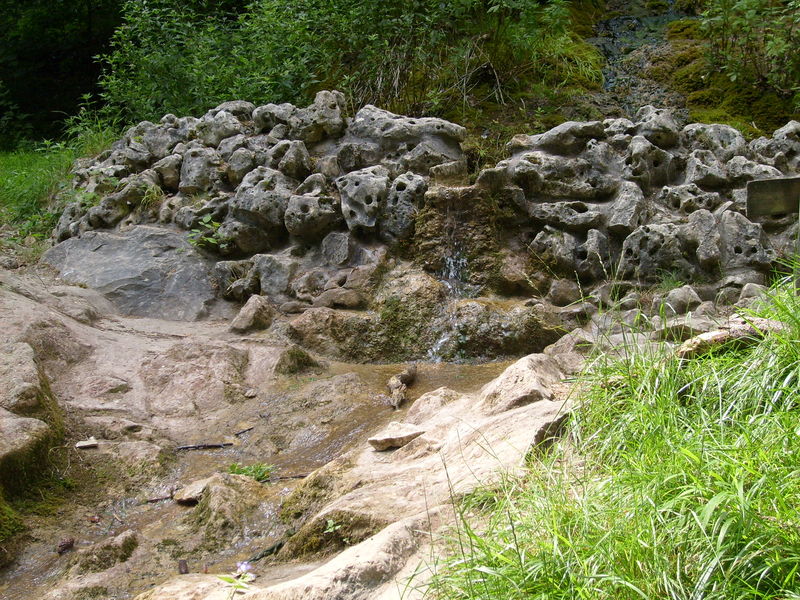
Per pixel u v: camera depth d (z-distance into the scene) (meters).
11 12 15.91
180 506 5.09
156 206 8.74
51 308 7.13
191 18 12.59
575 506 3.25
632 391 3.98
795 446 3.14
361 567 3.41
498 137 9.30
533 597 2.80
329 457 5.50
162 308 7.86
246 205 8.13
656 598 2.71
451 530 3.49
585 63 10.83
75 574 4.28
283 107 8.84
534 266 7.63
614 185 7.82
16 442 5.12
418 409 5.34
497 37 10.45
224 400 6.41
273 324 7.40
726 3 10.20
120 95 11.50
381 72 10.09
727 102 10.09
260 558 4.28
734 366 3.95
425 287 7.39
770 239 7.30
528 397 4.78
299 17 10.53
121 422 5.93
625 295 7.34
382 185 7.83
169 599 3.65
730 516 2.79
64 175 10.45
